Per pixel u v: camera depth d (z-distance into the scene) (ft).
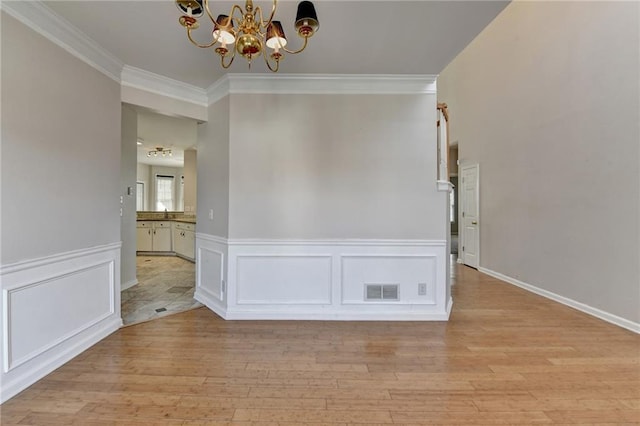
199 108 10.99
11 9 5.96
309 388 6.27
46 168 6.77
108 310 8.77
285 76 9.69
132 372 6.79
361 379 6.60
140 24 7.04
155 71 9.44
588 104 10.81
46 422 5.23
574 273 11.32
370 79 9.78
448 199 10.53
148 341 8.33
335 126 9.95
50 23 6.71
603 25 10.25
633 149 9.34
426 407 5.70
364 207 9.99
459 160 19.66
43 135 6.70
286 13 6.66
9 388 5.89
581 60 11.09
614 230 9.88
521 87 14.16
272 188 9.99
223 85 10.18
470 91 18.35
